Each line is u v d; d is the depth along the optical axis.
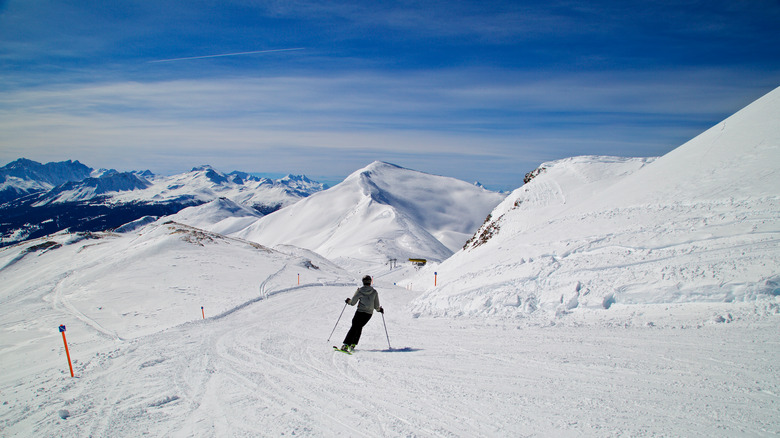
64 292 29.22
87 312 22.50
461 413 4.85
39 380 8.10
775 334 6.63
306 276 36.16
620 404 4.69
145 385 6.90
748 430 3.79
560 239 15.77
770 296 8.08
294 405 5.50
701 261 9.89
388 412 5.05
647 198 16.69
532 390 5.43
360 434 4.46
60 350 13.05
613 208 17.50
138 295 26.19
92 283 30.52
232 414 5.29
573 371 6.07
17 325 20.14
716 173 15.73
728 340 6.65
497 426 4.42
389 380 6.35
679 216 13.27
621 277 10.70
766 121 17.22
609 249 12.64
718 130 20.25
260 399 5.83
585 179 34.47
